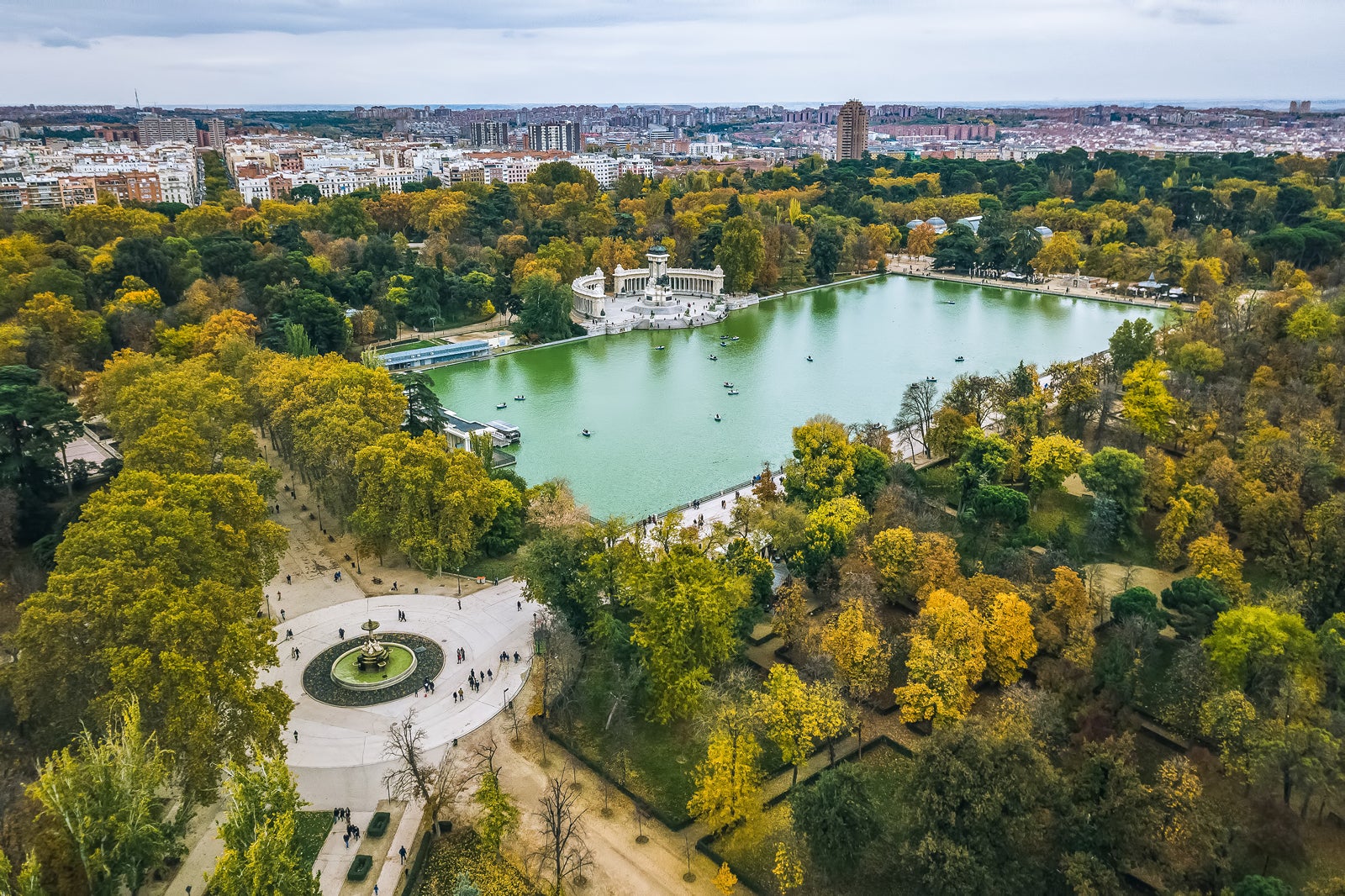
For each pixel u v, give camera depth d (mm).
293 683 162375
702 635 149875
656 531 191250
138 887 111000
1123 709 142875
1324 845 123812
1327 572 178625
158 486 165500
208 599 137625
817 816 116562
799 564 185750
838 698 137500
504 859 126188
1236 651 144375
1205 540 183375
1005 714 131875
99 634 132375
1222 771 134750
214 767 124062
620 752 146500
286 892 99812
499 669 167875
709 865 125812
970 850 110625
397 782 138375
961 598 155000
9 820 112188
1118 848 111562
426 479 193500
